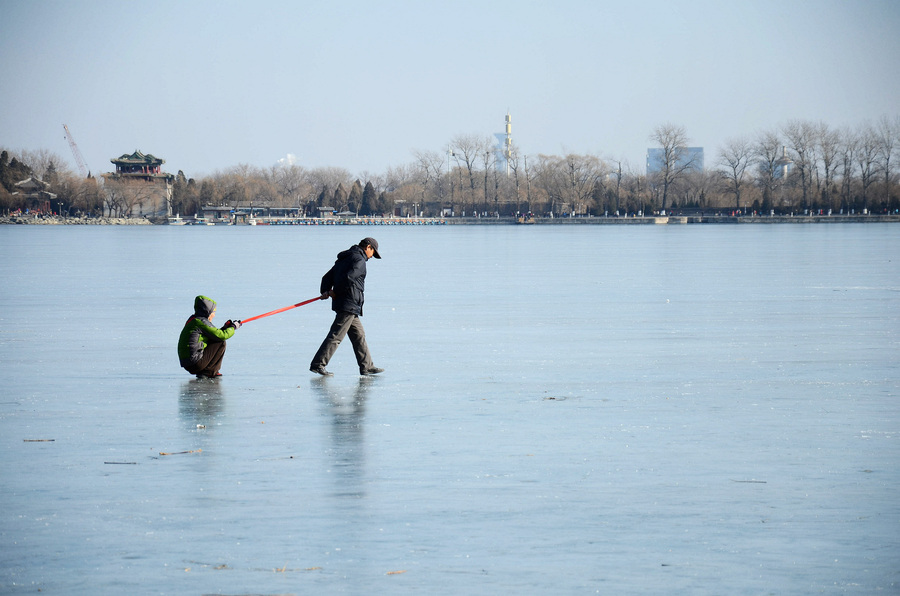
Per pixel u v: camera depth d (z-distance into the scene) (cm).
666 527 1316
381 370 2592
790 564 1190
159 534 1291
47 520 1347
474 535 1287
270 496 1449
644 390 2311
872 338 3234
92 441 1792
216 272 7306
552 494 1460
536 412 2052
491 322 3812
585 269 7400
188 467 1609
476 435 1834
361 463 1631
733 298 4766
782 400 2170
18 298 4953
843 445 1748
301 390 2327
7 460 1655
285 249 12331
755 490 1479
